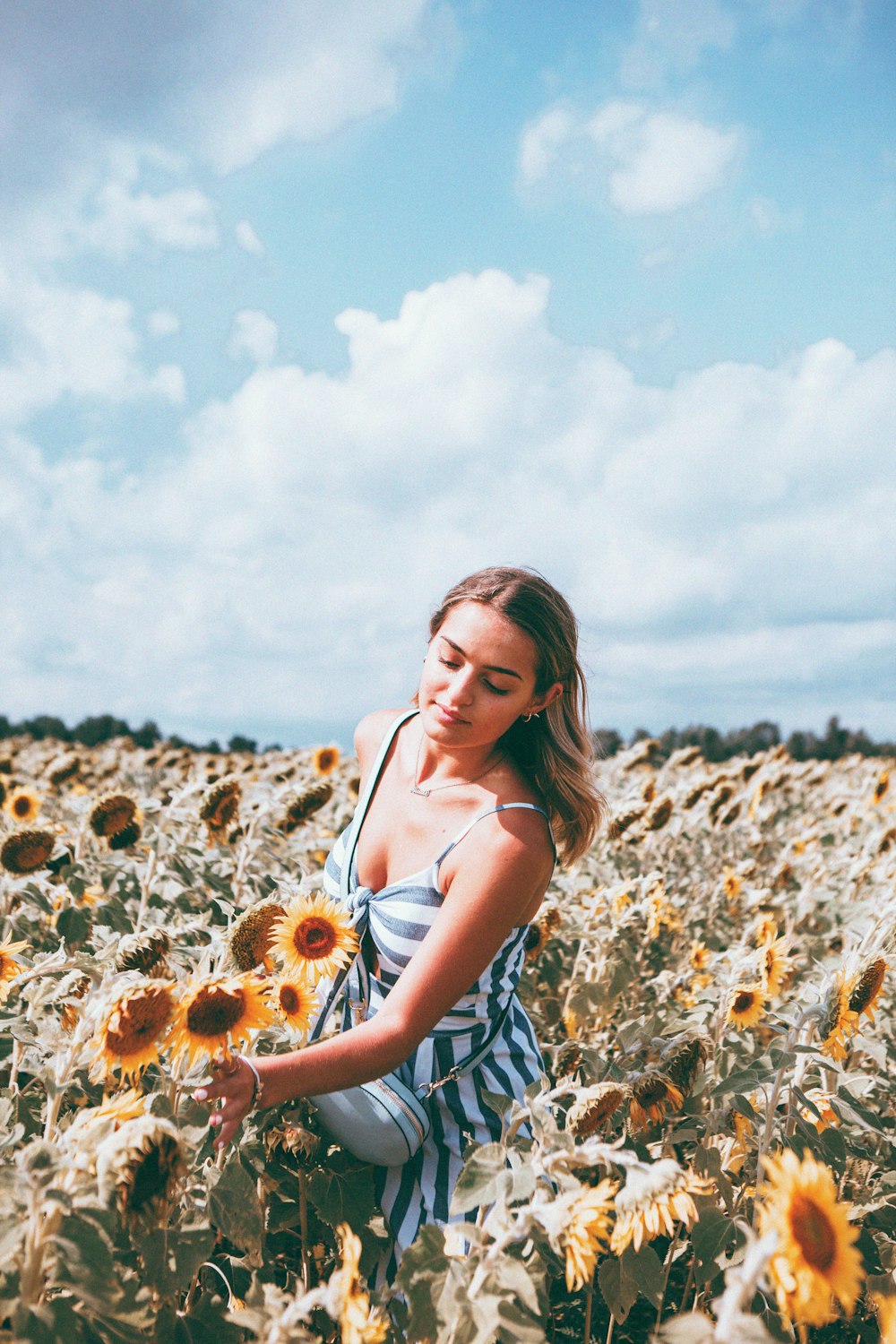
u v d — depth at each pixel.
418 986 2.16
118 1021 1.63
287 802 4.07
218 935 2.49
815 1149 2.47
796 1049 2.52
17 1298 1.44
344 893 2.54
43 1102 2.38
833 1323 2.57
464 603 2.38
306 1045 2.30
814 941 4.41
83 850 3.89
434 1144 2.31
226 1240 2.57
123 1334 1.59
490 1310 1.66
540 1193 1.74
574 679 2.55
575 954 4.06
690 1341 1.44
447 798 2.46
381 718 2.86
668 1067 2.72
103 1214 1.47
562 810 2.60
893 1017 3.58
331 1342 2.13
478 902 2.24
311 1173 2.28
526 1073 2.42
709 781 5.77
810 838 6.39
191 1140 1.85
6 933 2.89
